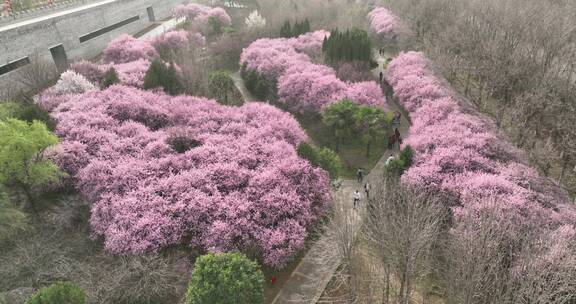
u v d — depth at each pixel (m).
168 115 33.41
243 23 77.62
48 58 50.28
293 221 23.23
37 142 24.33
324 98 38.50
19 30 45.44
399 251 18.89
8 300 19.27
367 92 38.94
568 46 39.81
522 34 43.72
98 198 25.33
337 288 20.75
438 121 33.28
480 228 17.27
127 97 34.12
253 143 29.27
